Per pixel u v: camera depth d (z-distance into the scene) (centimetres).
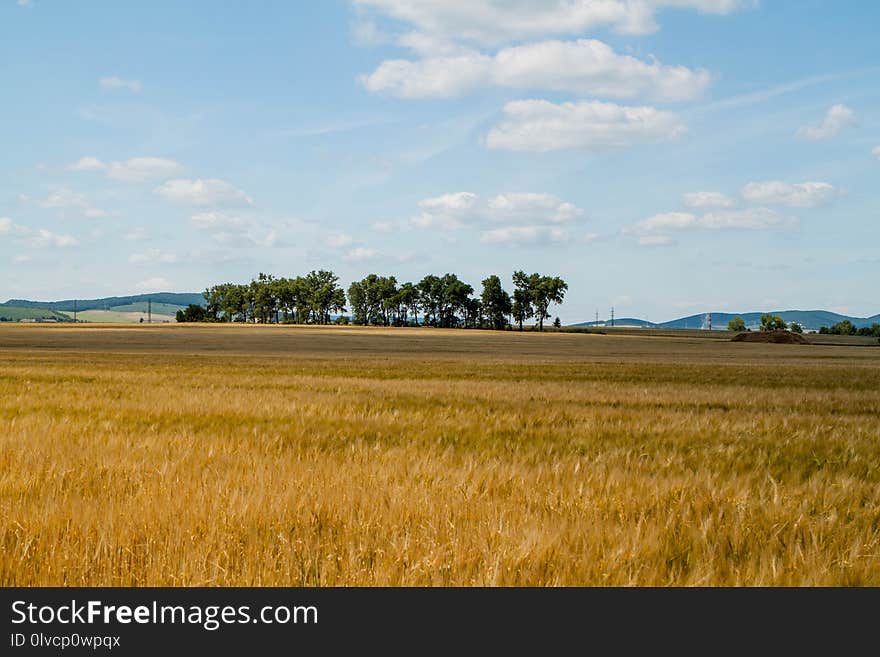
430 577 460
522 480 720
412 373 3466
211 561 478
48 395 1795
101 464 791
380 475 737
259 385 2305
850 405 1820
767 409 1695
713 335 18338
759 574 475
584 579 462
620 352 8375
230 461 827
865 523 604
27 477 707
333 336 12812
